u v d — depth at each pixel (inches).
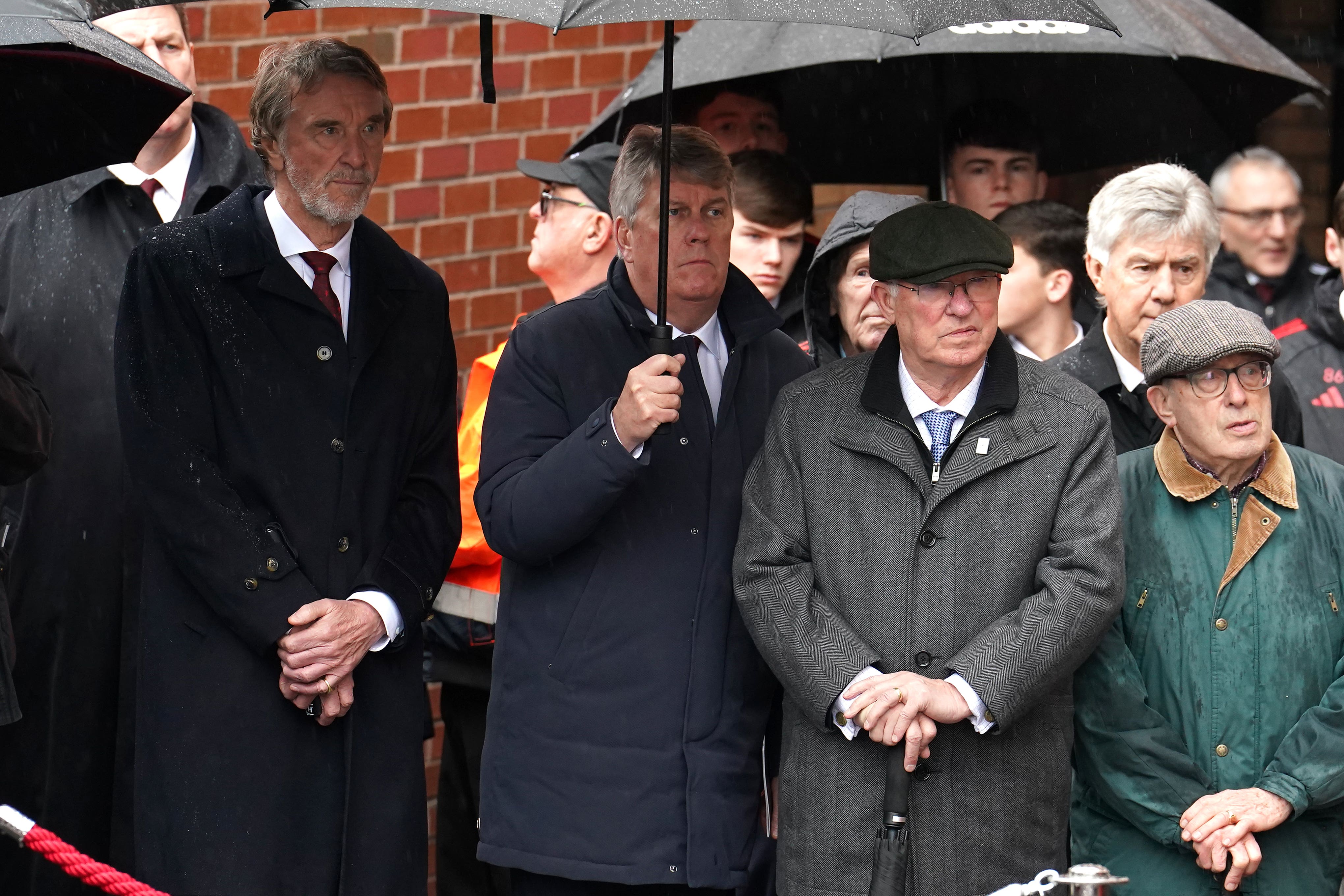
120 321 502.0
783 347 546.9
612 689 505.4
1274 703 481.7
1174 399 487.2
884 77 775.1
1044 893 458.6
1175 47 679.1
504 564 530.0
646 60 871.7
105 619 592.1
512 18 436.1
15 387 512.7
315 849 498.3
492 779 519.2
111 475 594.9
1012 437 473.7
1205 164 832.3
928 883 465.4
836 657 464.8
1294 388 660.7
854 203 616.1
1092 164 766.5
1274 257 797.2
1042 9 443.5
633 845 499.5
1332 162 954.1
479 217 833.5
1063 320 679.1
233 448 496.4
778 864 490.3
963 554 470.6
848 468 482.3
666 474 513.7
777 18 424.8
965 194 738.8
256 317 499.8
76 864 413.4
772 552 482.6
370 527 507.5
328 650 487.2
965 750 468.1
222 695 492.7
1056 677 458.0
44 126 500.7
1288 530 487.8
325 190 497.7
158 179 628.1
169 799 494.0
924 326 466.9
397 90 810.2
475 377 657.0
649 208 513.7
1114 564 466.3
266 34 785.6
